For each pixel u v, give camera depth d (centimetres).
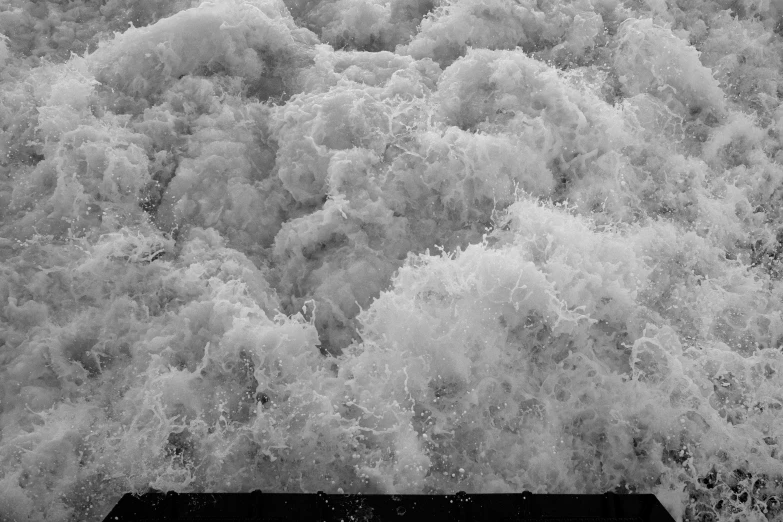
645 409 765
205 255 838
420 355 761
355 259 845
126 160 884
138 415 730
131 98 965
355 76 966
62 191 878
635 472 746
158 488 700
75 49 1068
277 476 718
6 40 1054
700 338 821
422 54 1023
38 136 931
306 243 855
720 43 1101
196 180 891
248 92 984
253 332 760
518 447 739
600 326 814
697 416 765
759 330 831
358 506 623
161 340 771
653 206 929
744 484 742
